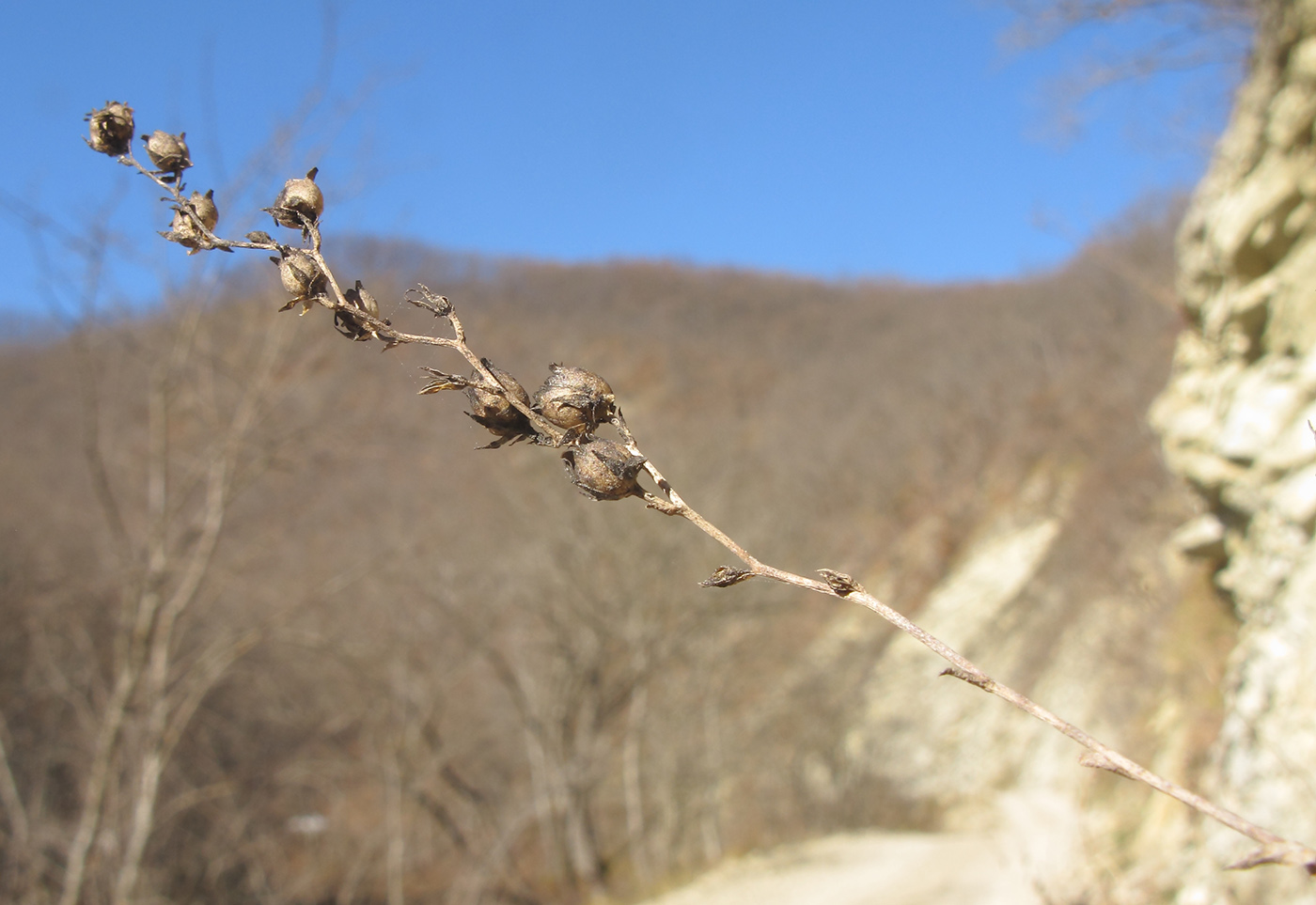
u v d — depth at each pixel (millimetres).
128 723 10039
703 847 22359
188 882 12312
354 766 15023
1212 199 8430
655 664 18438
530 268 43812
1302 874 5840
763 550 19719
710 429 23469
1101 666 18234
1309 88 7023
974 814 21625
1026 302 38781
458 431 12992
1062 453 28172
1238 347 7980
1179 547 8969
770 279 56188
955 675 1050
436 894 15719
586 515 18391
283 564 13070
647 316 50469
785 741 22797
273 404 10047
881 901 12555
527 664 18422
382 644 14969
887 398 39312
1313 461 6977
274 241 1239
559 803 17875
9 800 10742
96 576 11836
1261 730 6703
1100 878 8055
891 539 33125
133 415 11203
